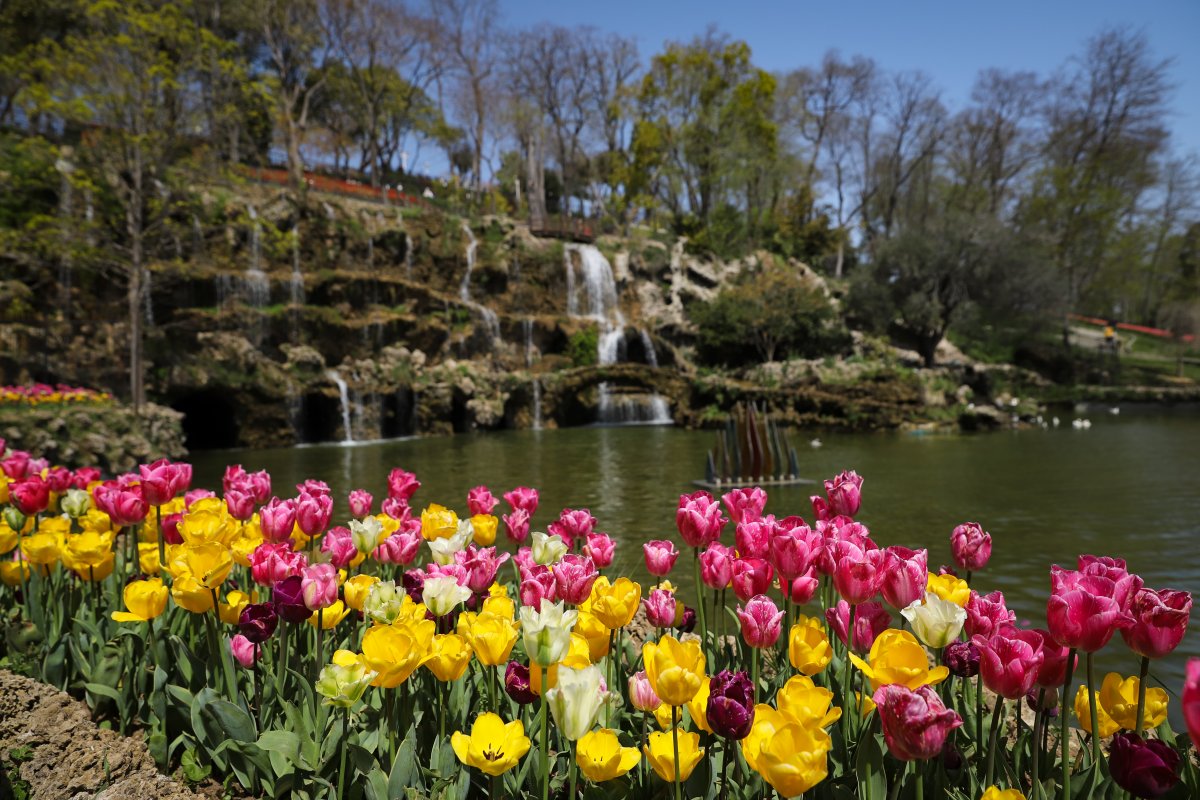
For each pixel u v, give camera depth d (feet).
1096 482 47.26
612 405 114.32
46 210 77.41
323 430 88.89
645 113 194.18
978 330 152.97
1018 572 25.86
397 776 6.64
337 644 9.82
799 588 7.67
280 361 90.99
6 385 68.33
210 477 55.67
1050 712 7.63
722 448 49.75
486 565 8.79
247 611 7.56
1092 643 5.77
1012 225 159.22
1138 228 178.29
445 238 116.57
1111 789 6.38
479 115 171.63
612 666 8.54
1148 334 193.67
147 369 77.20
